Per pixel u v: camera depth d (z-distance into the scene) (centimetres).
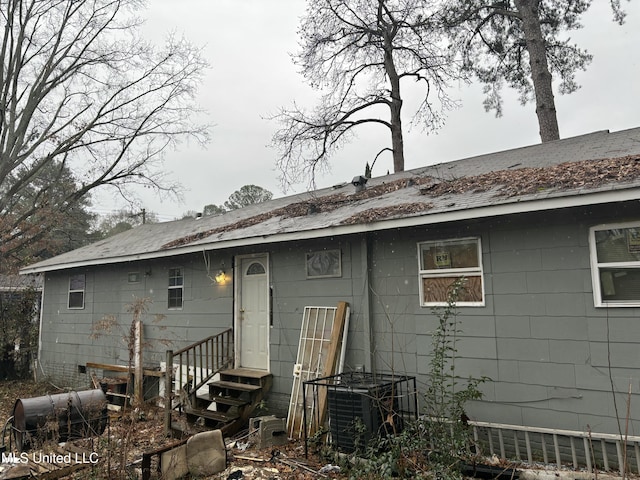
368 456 507
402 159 2069
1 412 970
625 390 503
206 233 1005
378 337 699
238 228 948
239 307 903
